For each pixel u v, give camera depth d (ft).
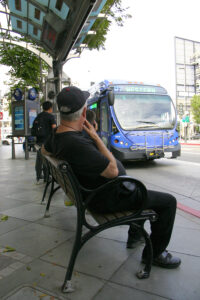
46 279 6.93
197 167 29.22
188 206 13.89
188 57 221.25
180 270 7.38
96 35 36.40
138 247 8.80
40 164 18.78
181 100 218.59
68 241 9.27
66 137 6.66
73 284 6.70
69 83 35.47
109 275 7.11
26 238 9.55
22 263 7.76
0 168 27.66
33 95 35.78
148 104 30.48
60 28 24.36
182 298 6.12
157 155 29.09
